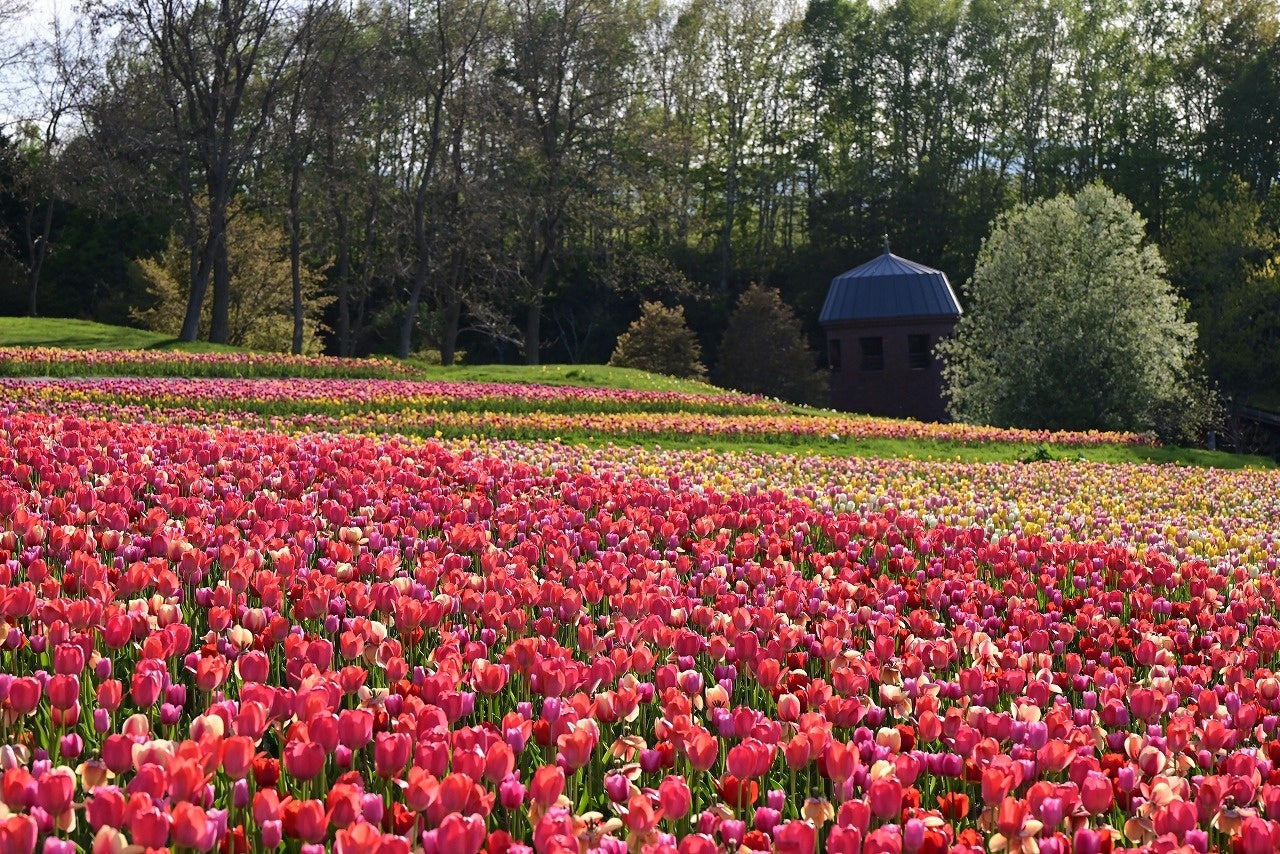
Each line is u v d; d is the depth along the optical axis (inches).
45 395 837.2
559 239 2475.4
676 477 513.3
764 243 3410.4
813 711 223.3
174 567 311.3
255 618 247.6
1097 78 3339.1
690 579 353.7
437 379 1492.4
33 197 2389.3
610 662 217.6
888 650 248.2
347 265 2541.8
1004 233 1887.3
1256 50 3216.0
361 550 351.3
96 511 354.3
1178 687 247.3
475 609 268.2
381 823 166.1
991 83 3356.3
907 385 2167.8
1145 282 1766.7
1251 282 2480.3
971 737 195.8
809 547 432.5
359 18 2031.3
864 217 3157.0
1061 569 392.5
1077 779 186.4
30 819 132.7
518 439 871.7
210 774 160.9
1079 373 1753.2
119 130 1823.3
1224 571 426.6
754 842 155.8
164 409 845.8
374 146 2471.7
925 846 152.6
